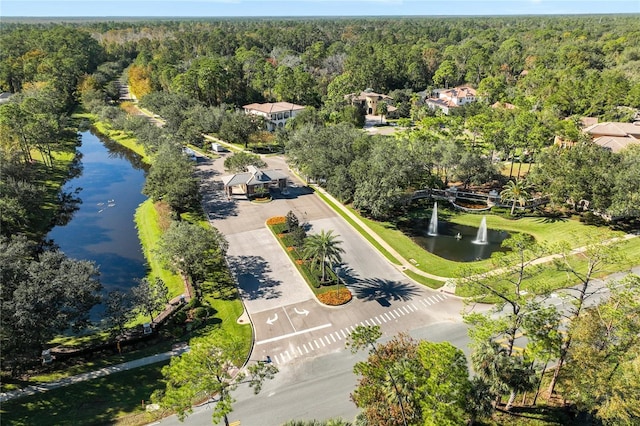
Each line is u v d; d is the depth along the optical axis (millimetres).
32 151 112000
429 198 86625
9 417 36344
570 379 33219
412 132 106062
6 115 95688
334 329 48625
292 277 58844
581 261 59531
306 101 167000
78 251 68750
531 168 92250
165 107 137125
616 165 69875
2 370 40906
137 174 107125
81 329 44281
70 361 43188
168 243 53969
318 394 39719
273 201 85625
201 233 55781
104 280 60344
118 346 44688
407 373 28266
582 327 32188
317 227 74125
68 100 168250
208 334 47281
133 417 36812
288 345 46094
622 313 31297
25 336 37312
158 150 102625
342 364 43469
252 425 36438
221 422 36719
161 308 49219
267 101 173625
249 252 65375
